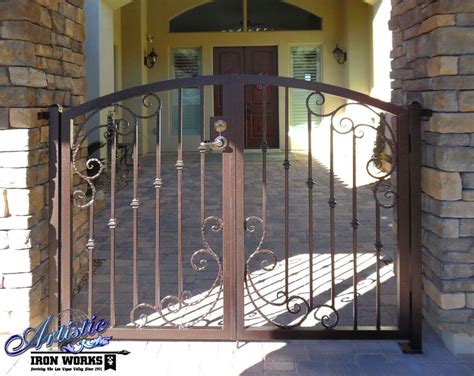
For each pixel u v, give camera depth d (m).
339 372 2.34
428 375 2.31
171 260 4.05
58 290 2.57
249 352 2.53
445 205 2.49
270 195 6.73
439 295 2.56
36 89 2.58
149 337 2.60
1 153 2.47
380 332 2.58
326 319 2.70
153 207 6.06
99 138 7.05
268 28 10.80
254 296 3.28
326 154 10.38
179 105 2.67
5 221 2.49
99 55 7.52
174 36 10.70
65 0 3.10
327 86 2.57
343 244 4.48
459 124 2.46
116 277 3.64
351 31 9.95
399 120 2.56
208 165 9.36
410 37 2.96
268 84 2.57
